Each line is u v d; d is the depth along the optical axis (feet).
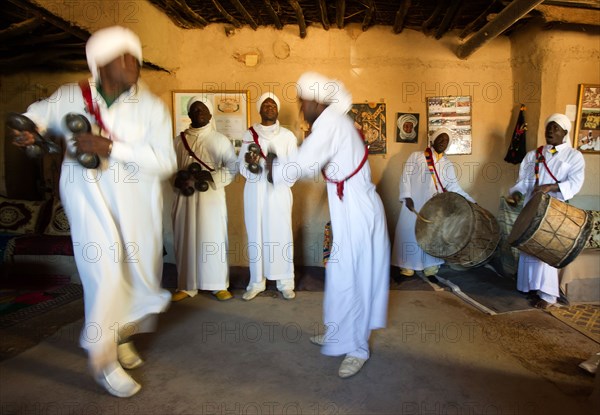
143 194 6.45
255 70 13.03
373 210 6.89
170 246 13.35
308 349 7.88
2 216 12.00
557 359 7.54
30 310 9.52
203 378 6.82
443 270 13.43
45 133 6.21
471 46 12.03
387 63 13.17
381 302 7.32
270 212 10.48
